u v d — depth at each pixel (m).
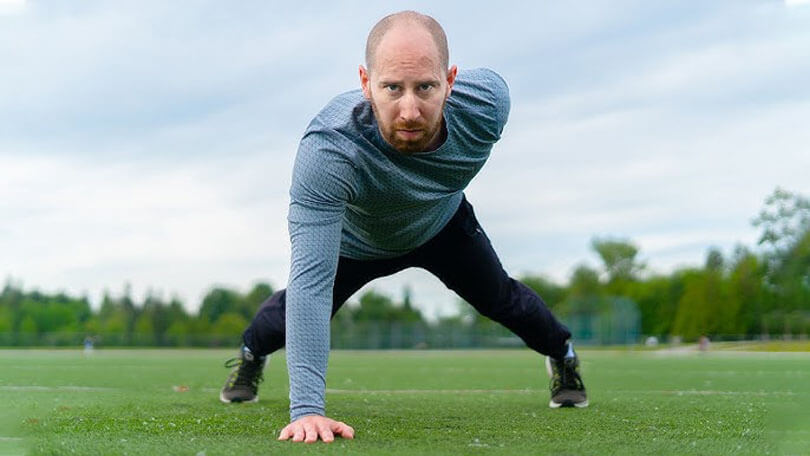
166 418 4.14
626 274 83.50
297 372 3.23
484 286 4.45
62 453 2.91
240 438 3.26
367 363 16.47
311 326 3.23
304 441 3.09
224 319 60.16
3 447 3.07
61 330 52.59
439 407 5.01
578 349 39.78
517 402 5.48
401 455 2.80
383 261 4.28
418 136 3.00
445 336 45.59
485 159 3.68
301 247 3.27
